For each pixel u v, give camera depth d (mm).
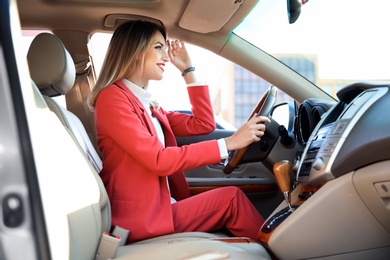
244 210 1525
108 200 1324
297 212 1214
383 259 1217
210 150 1433
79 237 1044
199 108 1890
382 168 1080
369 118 1163
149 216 1400
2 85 673
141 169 1452
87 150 1633
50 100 1412
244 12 1909
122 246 1309
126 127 1431
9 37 688
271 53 2133
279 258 1245
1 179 666
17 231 669
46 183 741
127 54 1572
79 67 2223
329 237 1200
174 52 1905
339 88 1406
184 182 1804
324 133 1317
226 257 970
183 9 1941
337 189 1168
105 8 1986
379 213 1133
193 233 1415
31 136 686
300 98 2146
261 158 1865
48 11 2012
